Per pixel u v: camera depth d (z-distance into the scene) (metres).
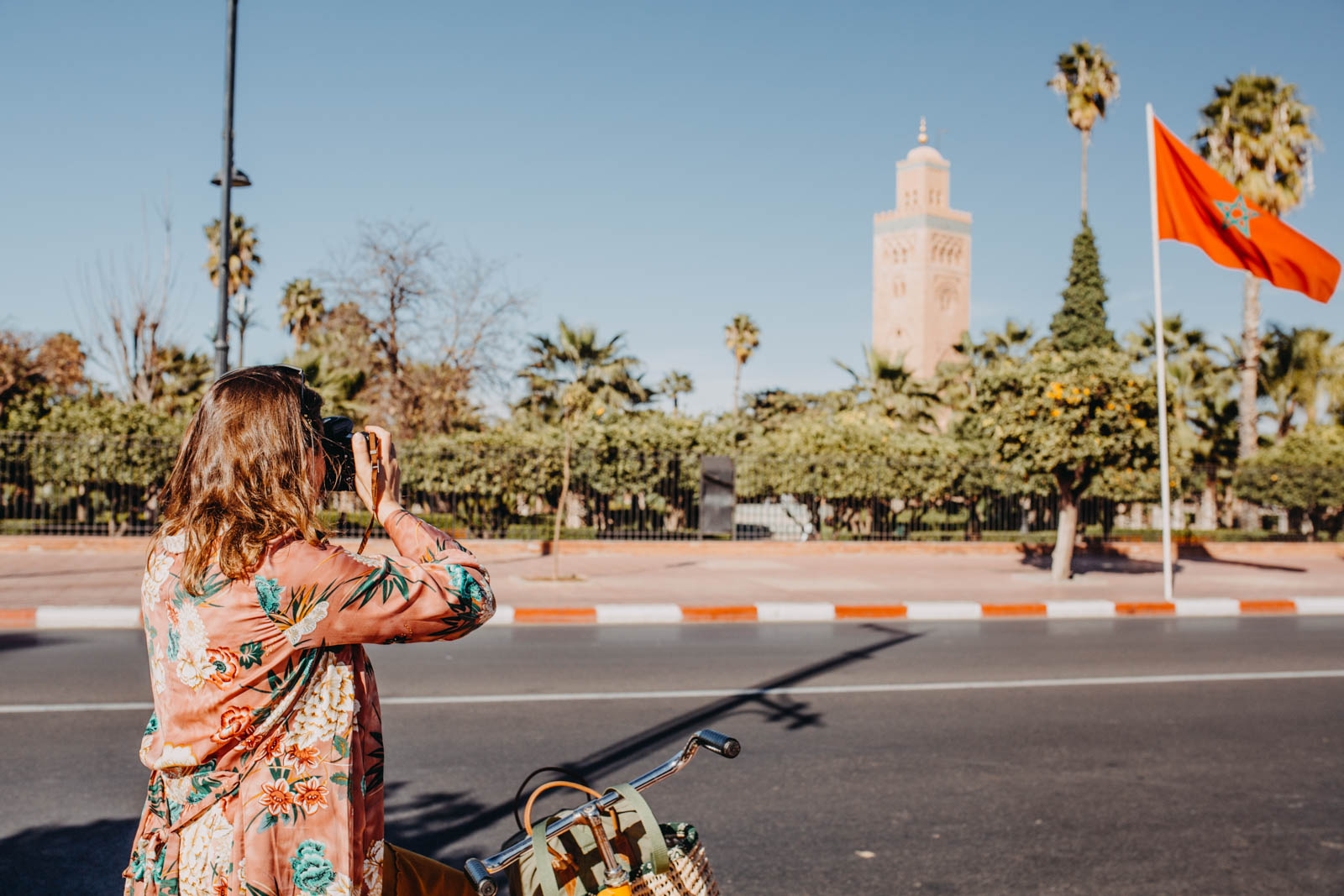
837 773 5.63
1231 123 28.75
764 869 4.25
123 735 6.04
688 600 12.88
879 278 115.69
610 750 6.01
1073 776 5.66
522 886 2.05
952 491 23.56
